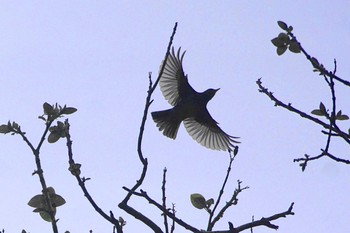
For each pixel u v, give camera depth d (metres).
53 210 11.18
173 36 10.27
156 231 9.47
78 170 10.27
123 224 10.79
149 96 10.01
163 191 10.38
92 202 9.84
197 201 11.64
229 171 11.73
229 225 9.05
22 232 10.34
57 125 11.44
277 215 8.98
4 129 11.18
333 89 11.39
